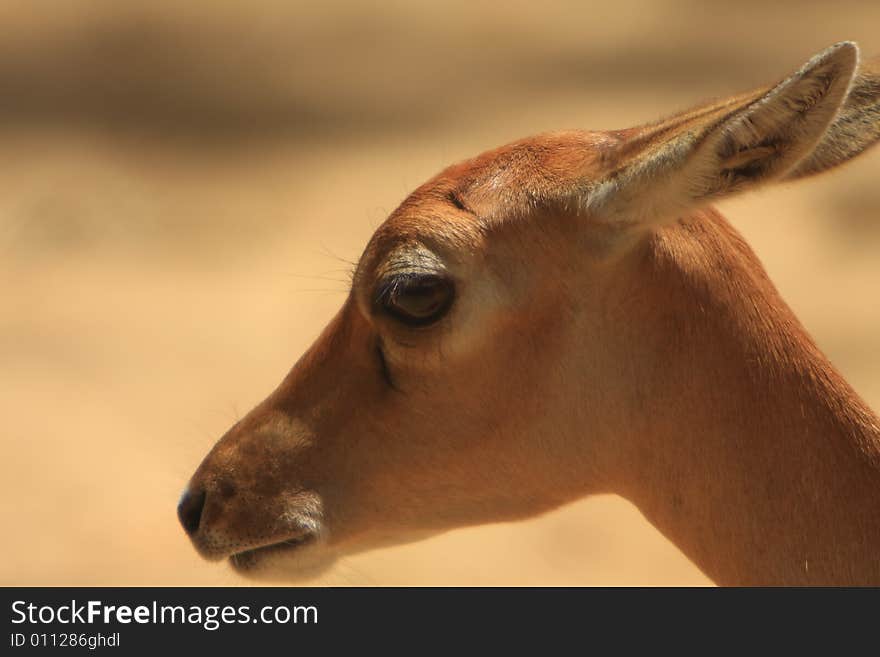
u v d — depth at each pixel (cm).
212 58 6312
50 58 6256
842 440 1245
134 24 6681
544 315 1257
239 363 3734
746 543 1255
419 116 5569
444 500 1326
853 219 4416
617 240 1233
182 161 5144
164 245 4491
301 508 1338
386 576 2817
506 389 1274
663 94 5650
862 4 6900
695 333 1249
